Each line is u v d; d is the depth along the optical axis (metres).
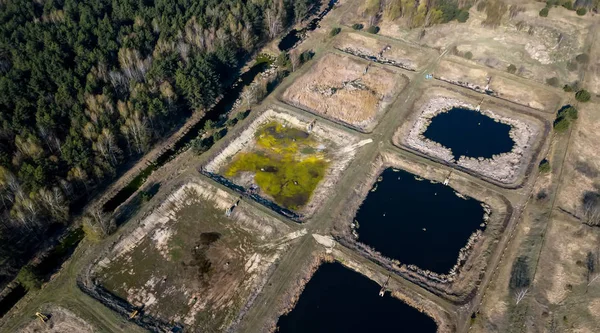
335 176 83.50
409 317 63.47
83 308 63.72
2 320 62.72
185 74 95.62
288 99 102.69
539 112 96.88
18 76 87.38
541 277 65.12
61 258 70.44
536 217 74.44
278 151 89.75
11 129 79.19
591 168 83.12
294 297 65.31
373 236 73.69
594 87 101.56
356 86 105.88
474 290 65.00
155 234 74.56
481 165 85.94
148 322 62.69
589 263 66.44
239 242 73.25
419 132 94.00
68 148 77.38
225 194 79.81
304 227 73.81
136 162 87.12
